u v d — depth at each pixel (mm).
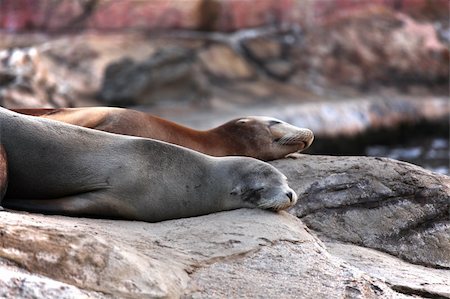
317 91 85625
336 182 30453
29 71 56062
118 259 19359
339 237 29438
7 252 18547
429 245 29703
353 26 95750
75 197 23375
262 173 24969
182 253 21516
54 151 23516
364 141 76562
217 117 70188
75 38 80688
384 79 92312
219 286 20391
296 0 94062
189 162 24656
